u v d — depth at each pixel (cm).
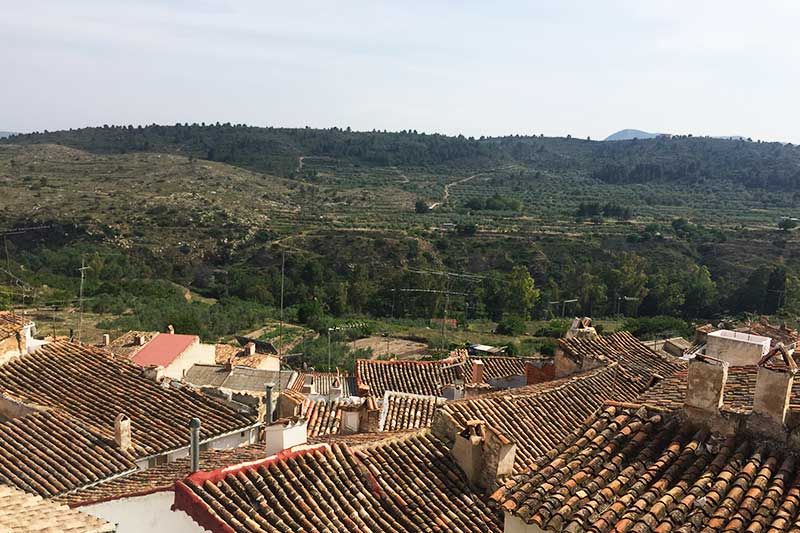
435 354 5156
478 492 1344
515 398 1759
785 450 806
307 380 3431
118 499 1159
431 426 1520
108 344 3397
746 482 765
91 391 1981
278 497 1134
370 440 1417
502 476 1344
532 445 1572
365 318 7112
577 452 884
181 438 1811
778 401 815
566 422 1727
